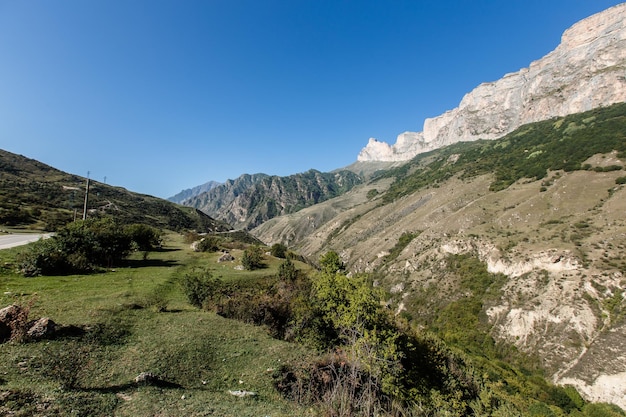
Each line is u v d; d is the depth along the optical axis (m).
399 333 17.12
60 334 11.87
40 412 6.56
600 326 45.56
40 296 17.00
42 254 23.11
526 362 47.62
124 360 11.19
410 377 15.65
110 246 30.58
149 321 15.84
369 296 17.00
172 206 149.12
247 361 13.56
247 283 28.59
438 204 129.12
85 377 9.35
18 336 10.54
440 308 69.62
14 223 50.72
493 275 69.06
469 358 38.25
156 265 33.69
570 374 41.75
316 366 13.13
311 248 191.38
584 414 35.94
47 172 111.56
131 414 7.47
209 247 49.25
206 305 20.67
